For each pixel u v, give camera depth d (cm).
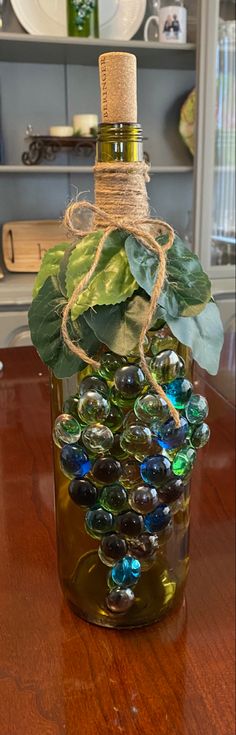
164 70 150
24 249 148
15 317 133
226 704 29
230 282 149
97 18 127
